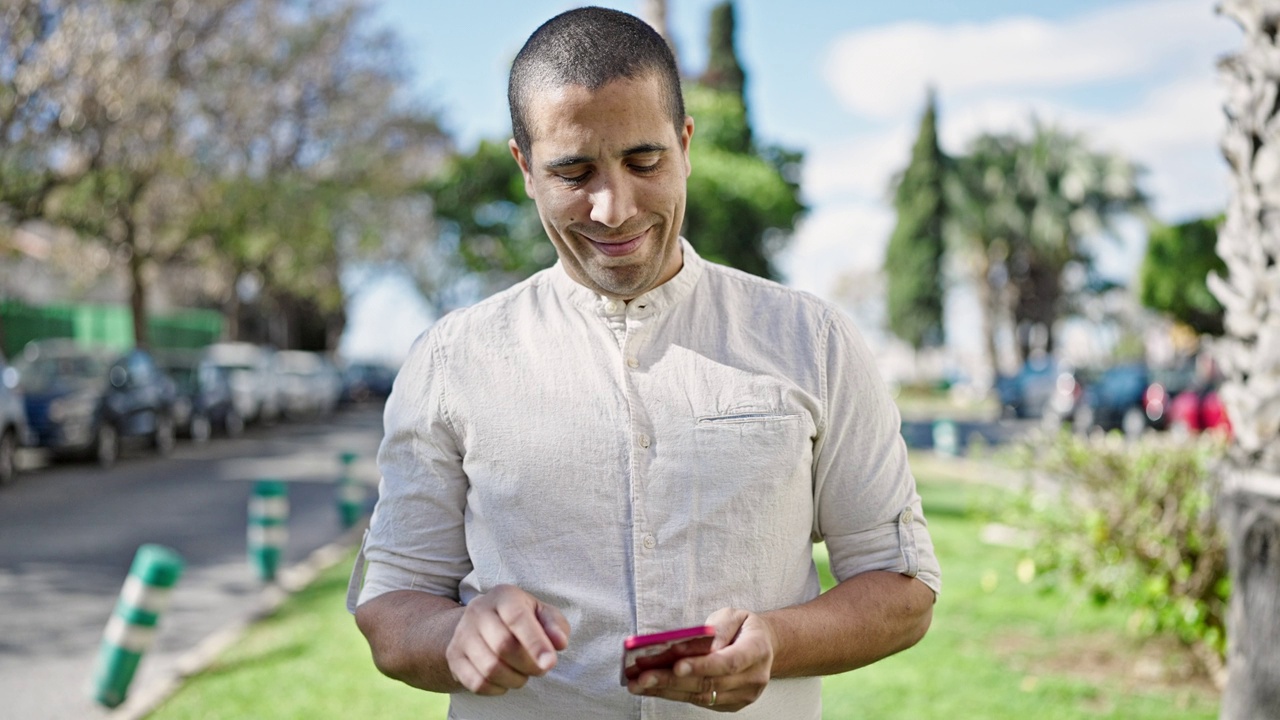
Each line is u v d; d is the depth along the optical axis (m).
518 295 1.67
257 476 14.70
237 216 21.41
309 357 32.53
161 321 32.31
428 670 1.51
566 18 1.52
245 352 26.98
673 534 1.51
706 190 15.26
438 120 25.98
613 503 1.53
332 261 30.34
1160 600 5.01
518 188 18.66
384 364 42.41
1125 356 49.06
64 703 4.96
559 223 1.51
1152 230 28.44
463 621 1.40
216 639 5.90
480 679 1.35
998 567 7.31
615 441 1.54
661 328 1.59
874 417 1.62
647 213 1.49
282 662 5.28
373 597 1.63
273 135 22.28
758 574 1.52
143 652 4.83
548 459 1.54
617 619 1.50
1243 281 3.12
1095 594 5.32
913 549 1.59
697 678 1.30
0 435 13.16
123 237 21.33
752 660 1.32
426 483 1.63
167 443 17.92
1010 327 43.84
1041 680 4.80
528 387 1.57
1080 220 39.03
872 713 4.34
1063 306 44.53
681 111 1.54
